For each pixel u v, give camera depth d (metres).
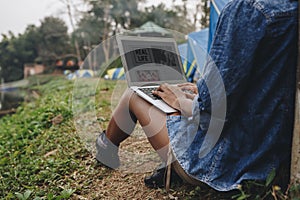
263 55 1.38
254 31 1.34
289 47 1.37
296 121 1.42
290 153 1.51
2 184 2.58
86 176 2.46
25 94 14.58
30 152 3.30
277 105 1.43
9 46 34.38
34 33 34.16
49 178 2.54
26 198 2.21
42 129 4.26
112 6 23.88
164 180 2.00
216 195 1.77
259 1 1.36
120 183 2.26
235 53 1.38
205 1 8.83
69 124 4.03
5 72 34.22
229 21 1.40
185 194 1.90
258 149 1.49
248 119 1.47
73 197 2.20
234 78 1.39
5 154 3.54
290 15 1.34
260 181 1.51
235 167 1.53
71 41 30.09
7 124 6.15
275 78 1.40
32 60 34.38
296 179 1.45
